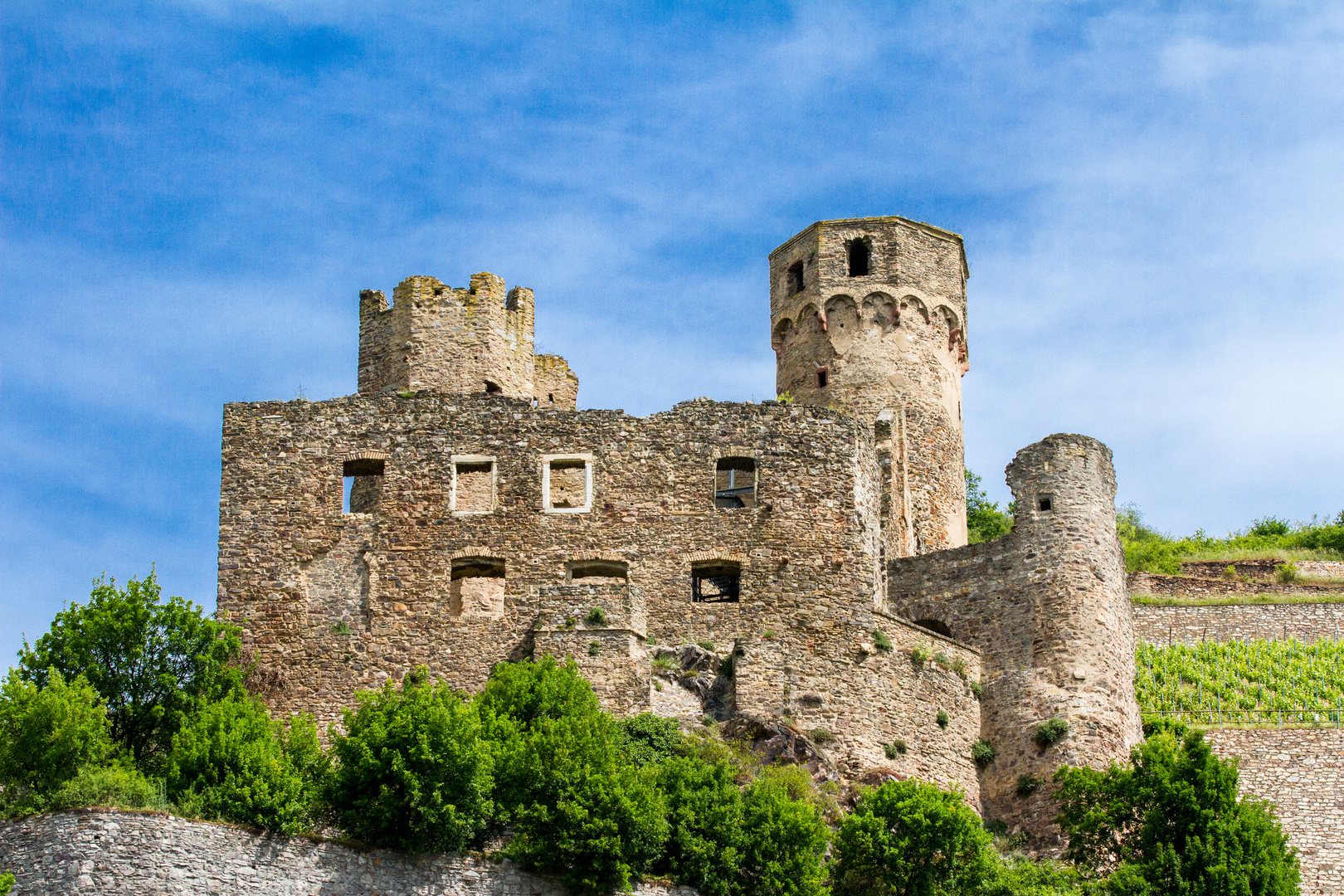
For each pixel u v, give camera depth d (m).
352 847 41.25
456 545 55.09
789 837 43.88
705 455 56.44
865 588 55.28
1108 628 56.06
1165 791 47.03
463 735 42.94
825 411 57.28
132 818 39.84
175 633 49.31
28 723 44.22
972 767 54.72
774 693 53.22
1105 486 58.16
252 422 56.38
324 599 54.44
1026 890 44.94
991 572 57.72
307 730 46.44
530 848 42.25
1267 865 45.59
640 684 51.28
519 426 56.56
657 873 43.16
